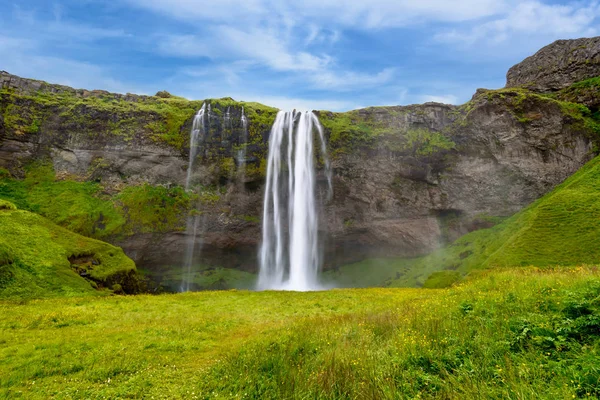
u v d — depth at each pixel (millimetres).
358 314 15133
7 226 34625
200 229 51594
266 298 26594
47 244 34562
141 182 52375
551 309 8312
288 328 13461
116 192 51062
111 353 11344
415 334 8688
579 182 39312
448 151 52906
